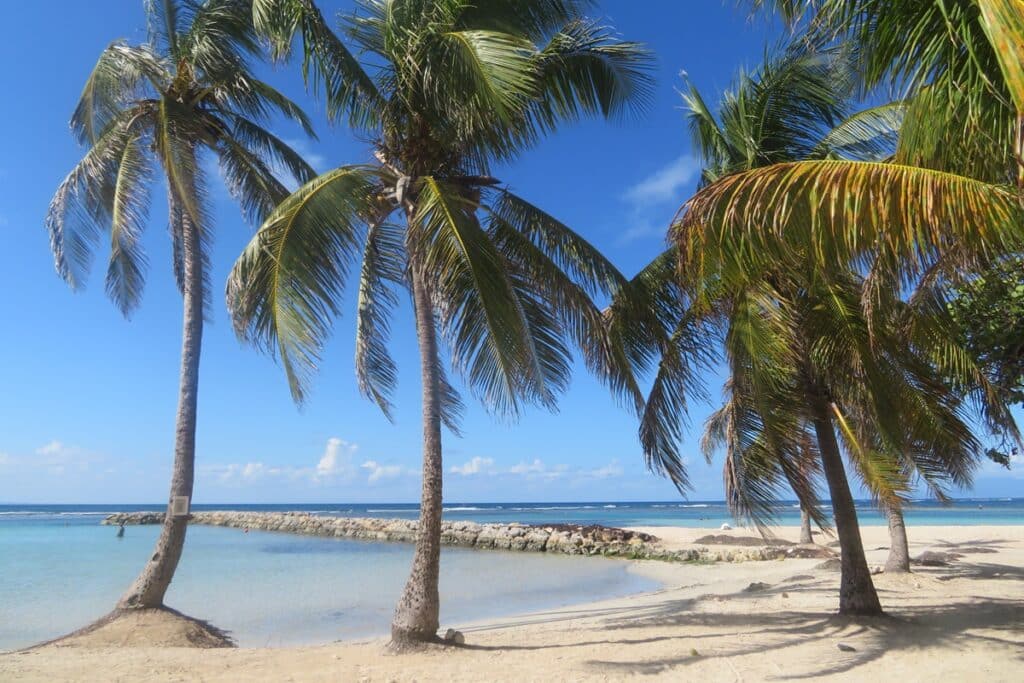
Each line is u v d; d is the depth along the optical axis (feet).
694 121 34.22
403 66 28.04
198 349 38.68
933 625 27.25
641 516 265.34
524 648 26.63
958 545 72.64
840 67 23.85
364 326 34.09
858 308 25.45
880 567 49.26
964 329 26.89
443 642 27.04
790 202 14.32
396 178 29.55
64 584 61.11
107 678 22.71
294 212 26.11
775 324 24.34
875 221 13.32
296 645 35.37
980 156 15.62
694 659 23.54
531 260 29.01
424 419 28.32
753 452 26.96
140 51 37.91
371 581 65.16
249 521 172.96
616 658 24.11
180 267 44.19
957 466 26.99
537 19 29.81
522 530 104.53
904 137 16.31
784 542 84.23
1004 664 20.84
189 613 47.01
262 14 27.94
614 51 29.40
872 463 25.22
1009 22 10.03
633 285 31.48
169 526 35.94
